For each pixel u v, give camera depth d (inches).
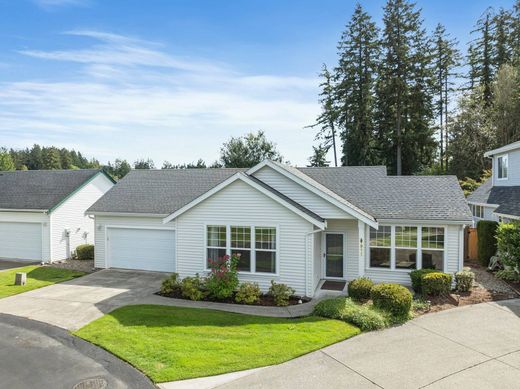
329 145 1722.4
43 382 281.0
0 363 315.3
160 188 795.4
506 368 289.0
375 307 422.3
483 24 1614.2
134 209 717.3
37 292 549.6
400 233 576.4
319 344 336.8
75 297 518.3
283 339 348.2
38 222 816.3
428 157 1531.7
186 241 563.5
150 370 292.0
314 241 523.2
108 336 364.5
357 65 1563.7
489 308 438.6
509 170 826.2
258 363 301.0
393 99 1488.7
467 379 272.5
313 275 514.3
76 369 301.1
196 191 765.3
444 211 561.6
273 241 526.0
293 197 583.2
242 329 379.2
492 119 1373.0
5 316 438.3
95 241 746.2
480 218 916.6
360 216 537.0
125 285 592.7
